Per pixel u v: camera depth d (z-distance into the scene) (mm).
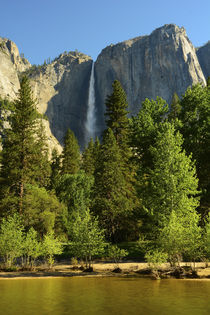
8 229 22969
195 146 30516
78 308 9023
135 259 25641
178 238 18578
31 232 24266
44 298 10773
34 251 22500
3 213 35969
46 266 22812
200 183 30906
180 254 20078
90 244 21312
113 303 9812
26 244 22484
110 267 21766
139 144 33562
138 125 33844
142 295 11398
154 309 8859
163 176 23422
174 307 9141
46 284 14875
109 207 37375
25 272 20328
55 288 13367
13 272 20359
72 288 13375
